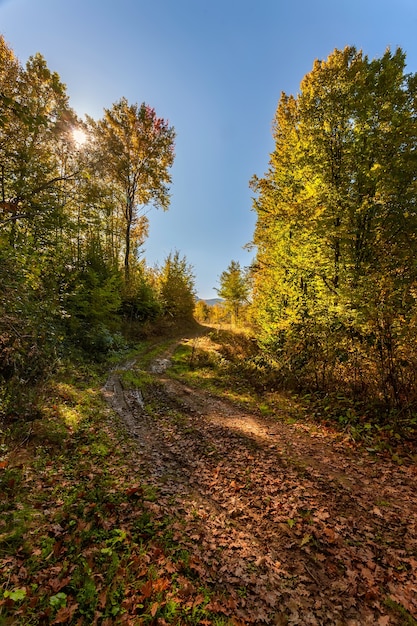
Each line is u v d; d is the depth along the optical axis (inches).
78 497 198.5
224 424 365.4
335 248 452.4
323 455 281.7
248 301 1253.7
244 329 1055.6
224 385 552.7
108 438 301.9
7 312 286.4
